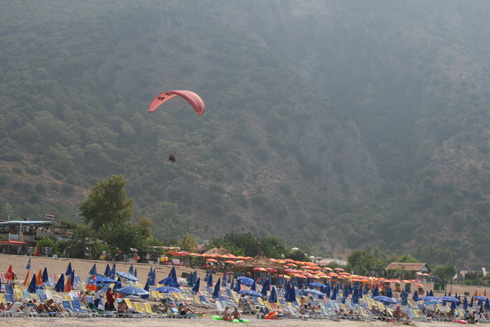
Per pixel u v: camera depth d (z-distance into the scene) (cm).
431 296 6438
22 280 4619
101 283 4075
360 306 5353
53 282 4291
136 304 3750
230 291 5250
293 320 4434
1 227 8231
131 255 8494
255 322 4034
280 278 6756
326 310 4875
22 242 7694
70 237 8438
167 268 7662
